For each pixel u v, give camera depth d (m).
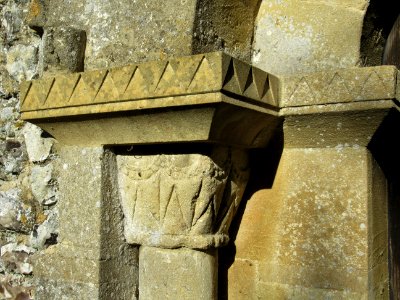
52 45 1.72
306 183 1.62
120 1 1.67
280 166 1.68
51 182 1.91
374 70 1.42
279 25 1.67
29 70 2.01
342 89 1.47
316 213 1.59
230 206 1.66
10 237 2.06
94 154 1.67
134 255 1.75
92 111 1.53
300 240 1.61
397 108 1.47
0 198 2.07
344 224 1.54
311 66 1.61
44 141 1.94
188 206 1.54
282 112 1.58
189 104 1.34
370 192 1.55
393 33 1.72
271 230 1.67
